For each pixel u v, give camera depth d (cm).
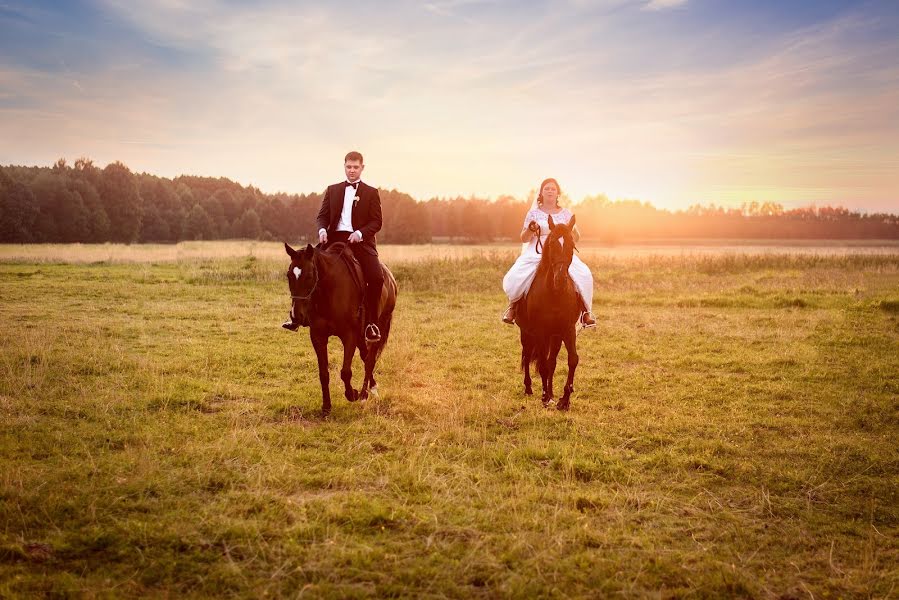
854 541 453
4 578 361
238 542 412
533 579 378
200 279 2234
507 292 845
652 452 633
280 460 566
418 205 10444
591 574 389
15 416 670
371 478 538
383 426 684
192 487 500
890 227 13212
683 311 1659
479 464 582
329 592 360
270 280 2259
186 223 10131
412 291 2098
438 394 834
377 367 991
